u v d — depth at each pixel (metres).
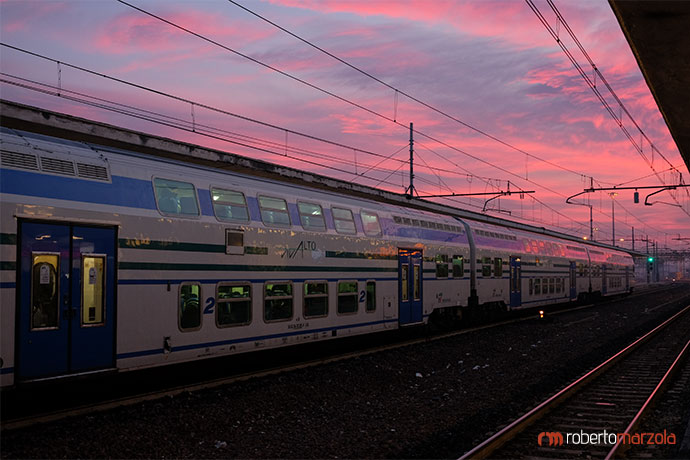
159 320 10.26
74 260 9.08
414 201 23.14
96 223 9.38
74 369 8.97
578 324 26.44
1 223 8.22
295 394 11.23
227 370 13.89
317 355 16.81
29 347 8.41
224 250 11.61
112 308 9.55
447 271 20.78
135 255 9.95
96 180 9.60
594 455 8.03
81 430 8.25
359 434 8.99
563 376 13.93
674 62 8.85
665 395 12.00
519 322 26.62
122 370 9.63
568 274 34.91
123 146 13.88
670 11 7.43
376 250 16.62
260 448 8.27
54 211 8.85
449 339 19.83
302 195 14.26
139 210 10.09
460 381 13.20
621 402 11.20
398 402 11.18
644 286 91.88
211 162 15.71
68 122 12.71
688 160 14.93
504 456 7.98
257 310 12.35
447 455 8.17
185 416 9.27
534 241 30.11
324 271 14.44
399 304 17.61
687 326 26.80
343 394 11.72
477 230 23.89
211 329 11.25
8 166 8.52
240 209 12.22
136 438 8.22
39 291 8.61
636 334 23.59
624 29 8.06
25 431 8.06
